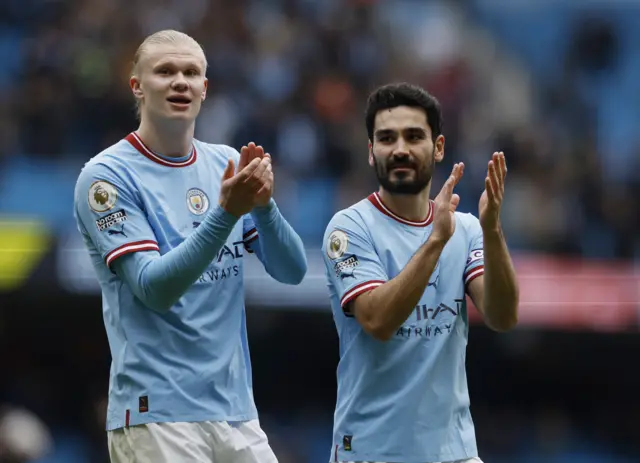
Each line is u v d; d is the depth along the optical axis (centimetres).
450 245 2077
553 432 5141
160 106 1984
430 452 1992
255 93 5725
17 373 5003
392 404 1998
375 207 2080
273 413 5147
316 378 5134
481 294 2053
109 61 5691
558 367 5131
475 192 5391
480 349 4966
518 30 6700
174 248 1923
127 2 6022
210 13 6034
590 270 4794
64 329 4894
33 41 5788
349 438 2025
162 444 1908
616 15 6812
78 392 5047
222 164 2088
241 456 1966
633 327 4431
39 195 5116
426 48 6250
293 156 5484
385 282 2008
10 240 4469
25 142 5388
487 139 5722
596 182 5447
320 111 5688
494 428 5159
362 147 5534
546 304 4453
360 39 6084
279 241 2028
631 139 6172
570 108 6266
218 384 1961
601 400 5197
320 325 4700
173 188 2012
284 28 6047
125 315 1959
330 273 2088
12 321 4772
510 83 6288
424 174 2027
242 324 2036
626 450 5175
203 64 2023
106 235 1950
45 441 4019
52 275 4334
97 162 1989
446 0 6675
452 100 5944
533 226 5119
